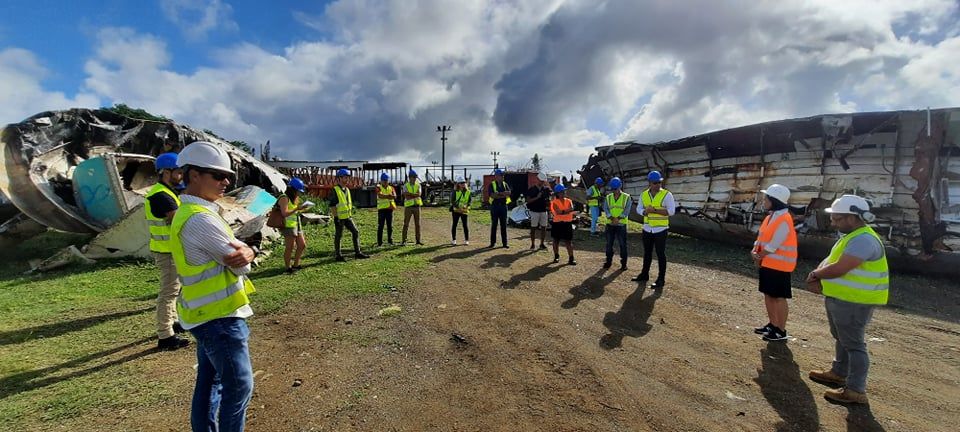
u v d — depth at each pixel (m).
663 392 3.52
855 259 3.28
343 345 4.43
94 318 5.29
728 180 11.50
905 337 4.91
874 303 3.25
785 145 10.35
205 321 2.19
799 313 5.63
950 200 7.66
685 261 8.76
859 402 3.36
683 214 11.75
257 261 8.30
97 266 8.01
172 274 4.36
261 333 4.79
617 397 3.44
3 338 4.63
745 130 10.66
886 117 8.45
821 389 3.61
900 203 8.34
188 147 2.27
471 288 6.54
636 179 14.74
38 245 9.92
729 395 3.49
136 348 4.38
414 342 4.50
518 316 5.30
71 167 10.34
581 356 4.18
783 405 3.35
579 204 16.73
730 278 7.38
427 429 2.99
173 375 3.78
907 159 8.41
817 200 9.38
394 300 5.94
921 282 7.47
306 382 3.65
